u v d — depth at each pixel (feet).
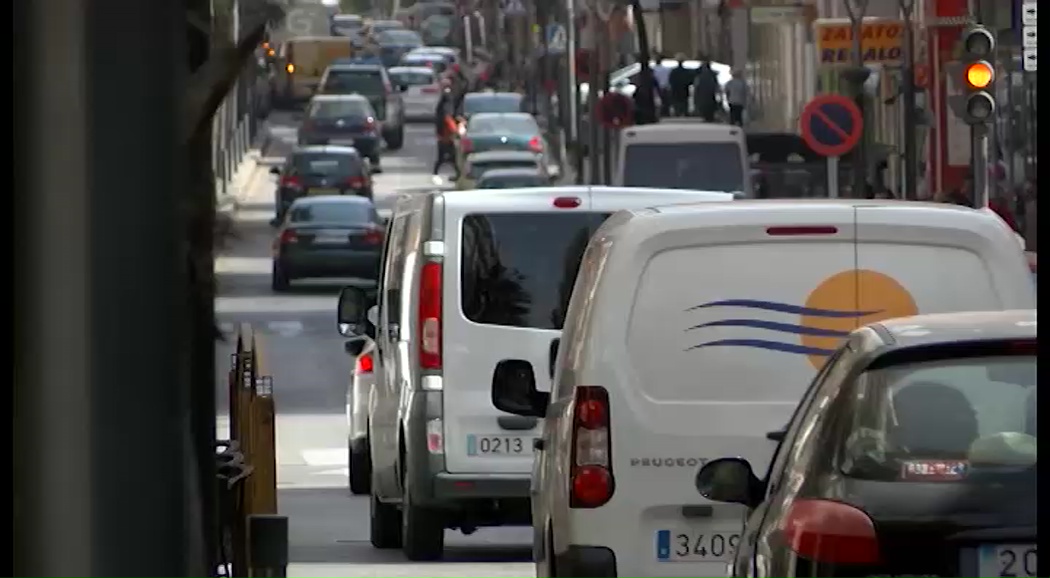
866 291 83.05
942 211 83.56
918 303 83.10
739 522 82.64
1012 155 363.15
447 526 126.21
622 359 82.89
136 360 33.19
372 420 140.77
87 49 32.96
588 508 82.74
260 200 622.54
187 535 33.73
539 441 95.04
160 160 33.24
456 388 119.44
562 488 84.89
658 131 389.19
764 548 63.10
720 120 547.90
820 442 61.72
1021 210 358.02
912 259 83.25
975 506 57.82
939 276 83.35
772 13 489.26
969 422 59.98
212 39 37.52
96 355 33.06
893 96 423.64
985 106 236.22
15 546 33.19
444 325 119.14
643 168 387.55
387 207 593.83
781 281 82.89
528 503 122.01
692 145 386.93
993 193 375.25
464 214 119.34
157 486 33.30
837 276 82.94
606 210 119.24
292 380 272.92
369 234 400.06
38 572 33.12
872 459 59.72
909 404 60.54
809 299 82.89
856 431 60.64
